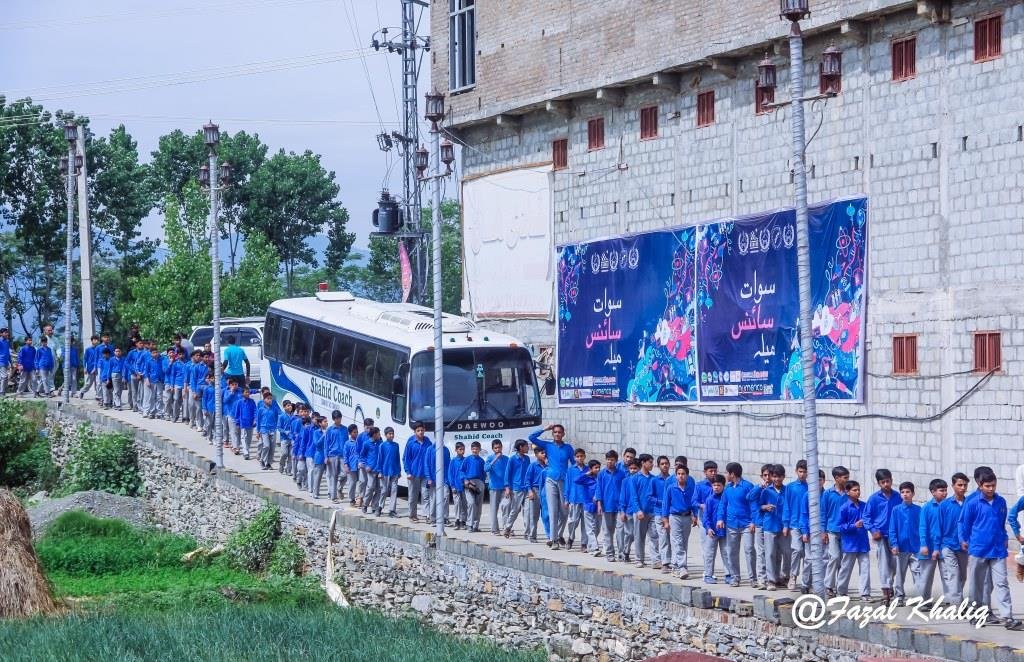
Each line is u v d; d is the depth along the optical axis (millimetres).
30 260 70312
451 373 33219
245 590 31078
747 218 31516
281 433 38312
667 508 24203
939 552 20047
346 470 33750
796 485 22141
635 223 35250
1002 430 25656
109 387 48906
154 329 63031
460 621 27375
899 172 27859
